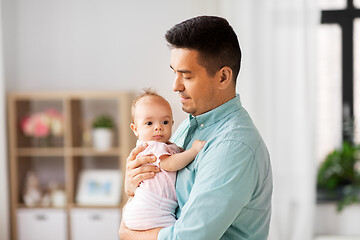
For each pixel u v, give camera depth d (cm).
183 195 138
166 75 390
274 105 368
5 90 396
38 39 395
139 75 392
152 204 142
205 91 132
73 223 366
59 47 395
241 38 367
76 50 395
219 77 132
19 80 397
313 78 366
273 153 368
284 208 369
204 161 127
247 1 365
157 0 386
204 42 126
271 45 366
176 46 129
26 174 392
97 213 364
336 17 396
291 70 366
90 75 395
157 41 389
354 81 400
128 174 150
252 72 366
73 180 372
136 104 161
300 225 366
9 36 396
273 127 368
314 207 370
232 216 121
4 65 396
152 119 156
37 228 369
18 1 393
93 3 391
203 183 123
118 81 394
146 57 390
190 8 380
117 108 397
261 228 139
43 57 396
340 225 388
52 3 393
